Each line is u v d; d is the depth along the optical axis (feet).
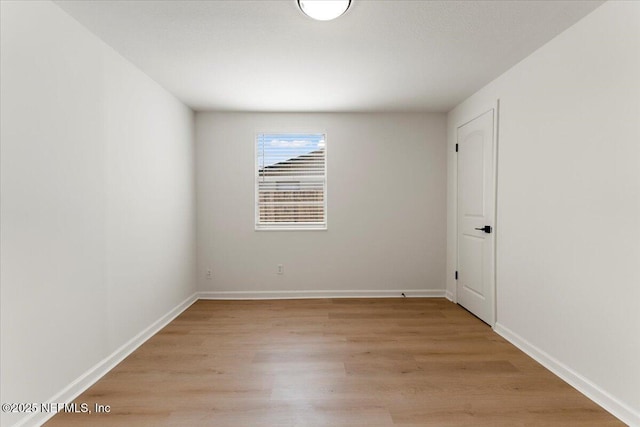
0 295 4.64
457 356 7.61
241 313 10.80
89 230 6.48
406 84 9.56
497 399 5.90
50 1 5.50
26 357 5.03
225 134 12.39
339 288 12.70
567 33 6.48
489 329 9.31
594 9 5.81
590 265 5.94
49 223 5.48
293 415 5.45
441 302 12.05
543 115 7.17
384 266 12.73
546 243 7.07
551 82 6.93
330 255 12.67
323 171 12.74
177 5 5.68
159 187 9.50
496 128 9.02
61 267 5.74
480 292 10.07
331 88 9.86
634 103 5.15
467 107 10.81
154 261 9.18
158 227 9.43
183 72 8.63
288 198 12.72
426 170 12.67
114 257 7.30
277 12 5.91
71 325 5.96
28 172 5.08
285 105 11.58
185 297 11.41
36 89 5.23
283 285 12.63
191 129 11.97
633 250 5.17
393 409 5.61
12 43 4.80
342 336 8.83
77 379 6.09
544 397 5.95
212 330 9.30
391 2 5.62
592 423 5.24
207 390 6.19
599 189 5.76
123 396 6.00
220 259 12.50
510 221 8.41
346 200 12.64
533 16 6.05
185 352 7.86
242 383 6.44
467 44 7.14
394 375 6.74
